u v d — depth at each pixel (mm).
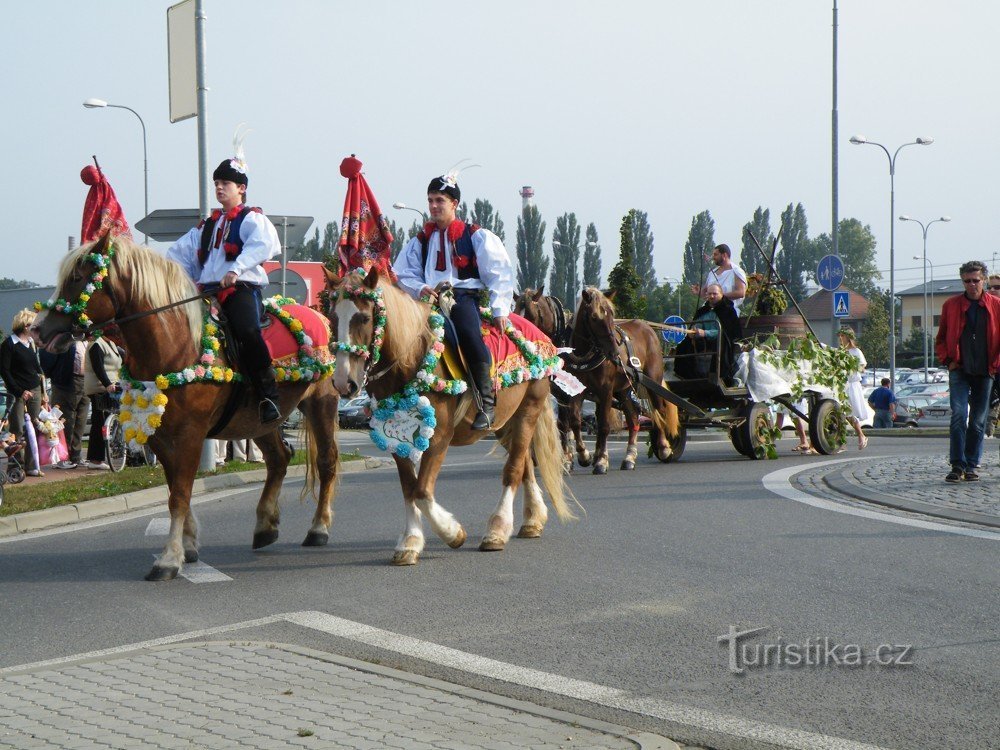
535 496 8789
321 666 5102
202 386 7430
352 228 8570
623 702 4629
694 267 103875
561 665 5180
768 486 11414
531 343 8523
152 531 9578
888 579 6859
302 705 4527
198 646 5469
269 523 8531
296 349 8102
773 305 20906
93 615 6395
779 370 15227
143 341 7258
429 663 5238
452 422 7805
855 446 18219
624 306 41594
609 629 5812
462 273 8203
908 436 21984
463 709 4480
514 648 5480
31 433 14062
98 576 7566
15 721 4344
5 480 12812
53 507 10680
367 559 7965
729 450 17141
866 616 5980
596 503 10523
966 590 6527
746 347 15062
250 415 7863
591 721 4328
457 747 4039
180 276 7480
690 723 4363
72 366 15250
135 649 5465
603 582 6961
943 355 11039
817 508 9773
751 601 6375
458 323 7836
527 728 4246
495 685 4887
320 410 8586
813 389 15922
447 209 8188
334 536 9062
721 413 14820
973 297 10859
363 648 5531
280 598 6730
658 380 14398
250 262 7734
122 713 4434
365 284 7082
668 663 5184
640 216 100875
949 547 7805
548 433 8758
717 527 8906
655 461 15398
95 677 4938
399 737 4141
